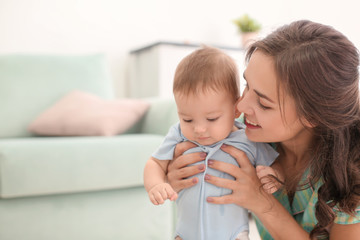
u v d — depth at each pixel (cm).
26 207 127
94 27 229
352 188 73
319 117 67
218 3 276
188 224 79
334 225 79
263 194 79
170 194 73
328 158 74
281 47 66
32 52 212
